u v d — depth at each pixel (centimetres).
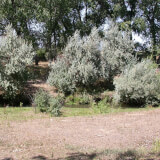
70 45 1866
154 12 2983
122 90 1524
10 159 554
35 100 1238
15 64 1533
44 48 2534
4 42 1573
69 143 691
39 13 2128
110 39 2083
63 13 2406
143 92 1496
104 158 560
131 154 586
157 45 2802
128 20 2822
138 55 2798
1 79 1519
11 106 1541
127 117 1088
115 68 2003
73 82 1789
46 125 918
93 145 674
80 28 2591
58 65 1833
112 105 1549
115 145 675
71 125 920
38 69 2412
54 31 2498
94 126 904
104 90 1894
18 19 2106
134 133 802
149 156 566
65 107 1500
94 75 1823
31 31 2248
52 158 563
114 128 872
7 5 2044
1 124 930
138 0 2902
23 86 1689
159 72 1727
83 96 1709
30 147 650
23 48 1575
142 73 1534
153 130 838
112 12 2947
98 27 2866
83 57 1842
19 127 881
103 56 1973
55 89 1903
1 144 671
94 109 1314
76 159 553
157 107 1482
